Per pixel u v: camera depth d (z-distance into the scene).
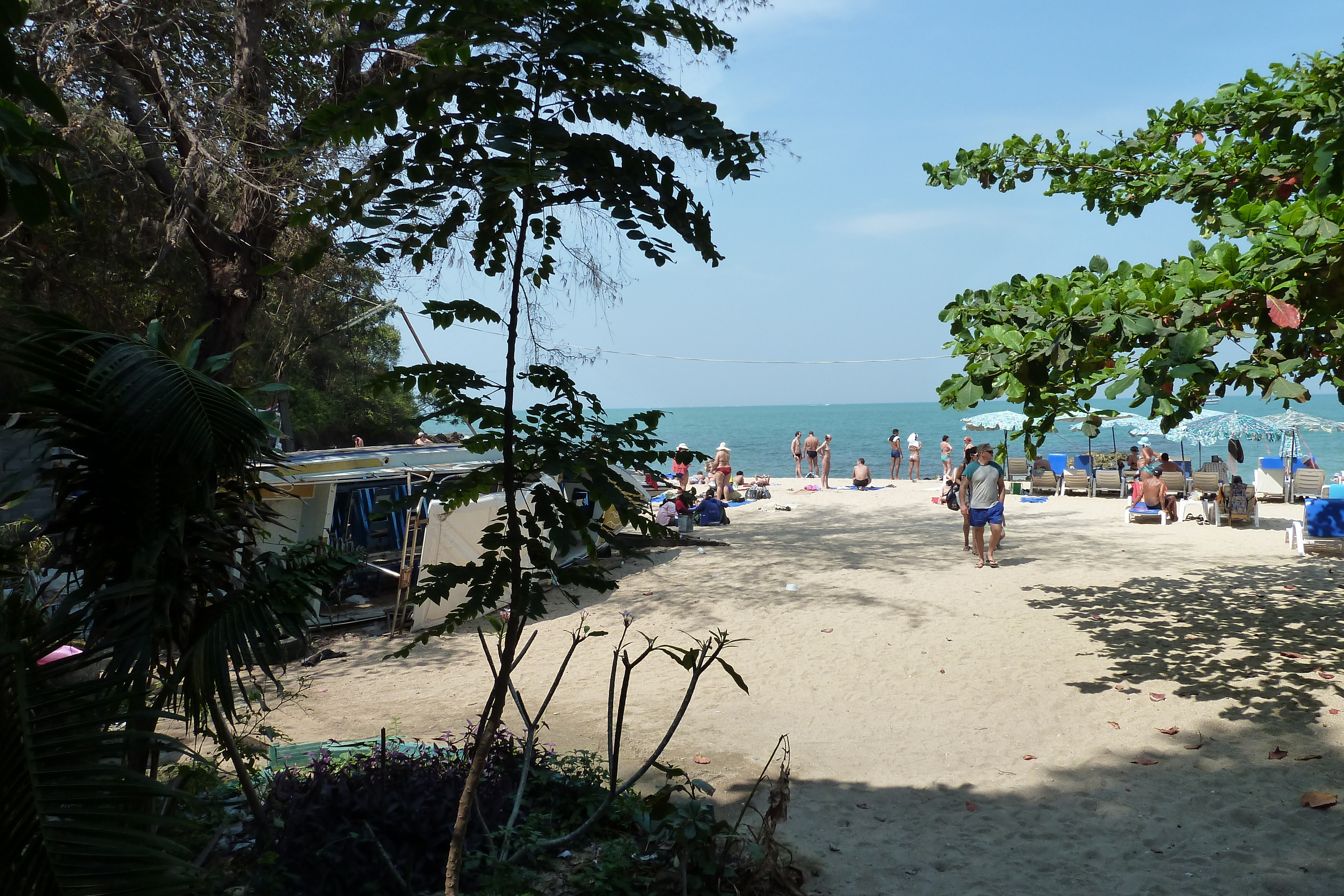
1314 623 9.54
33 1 9.25
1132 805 5.46
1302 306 6.61
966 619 10.56
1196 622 9.87
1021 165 10.05
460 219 3.46
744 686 4.29
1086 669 8.38
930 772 6.16
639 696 8.06
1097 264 7.50
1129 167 9.77
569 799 5.09
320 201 3.38
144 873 2.45
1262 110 8.24
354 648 10.18
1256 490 22.22
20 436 3.38
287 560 3.66
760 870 4.25
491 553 3.61
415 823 4.17
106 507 3.16
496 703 3.63
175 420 2.91
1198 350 5.85
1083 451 44.38
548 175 2.85
